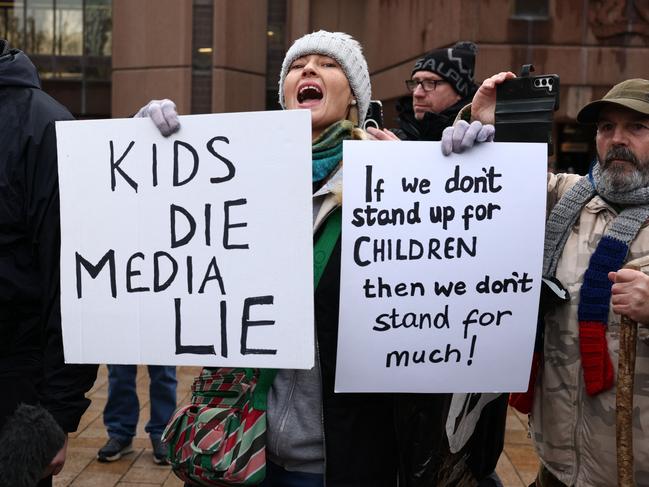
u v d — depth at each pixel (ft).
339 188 6.72
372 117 9.25
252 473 6.70
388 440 6.87
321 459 6.86
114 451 13.78
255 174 6.27
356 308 6.42
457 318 6.51
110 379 13.85
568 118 30.99
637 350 6.82
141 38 44.14
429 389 6.52
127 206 6.42
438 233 6.47
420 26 34.96
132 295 6.42
